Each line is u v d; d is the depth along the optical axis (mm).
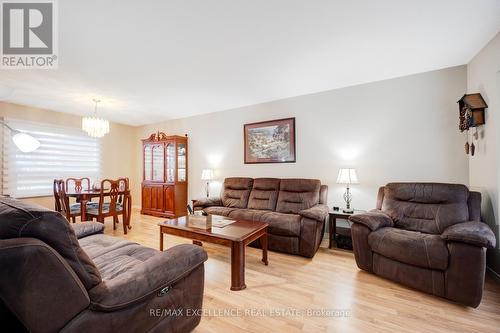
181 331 1252
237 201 3654
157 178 4828
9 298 751
